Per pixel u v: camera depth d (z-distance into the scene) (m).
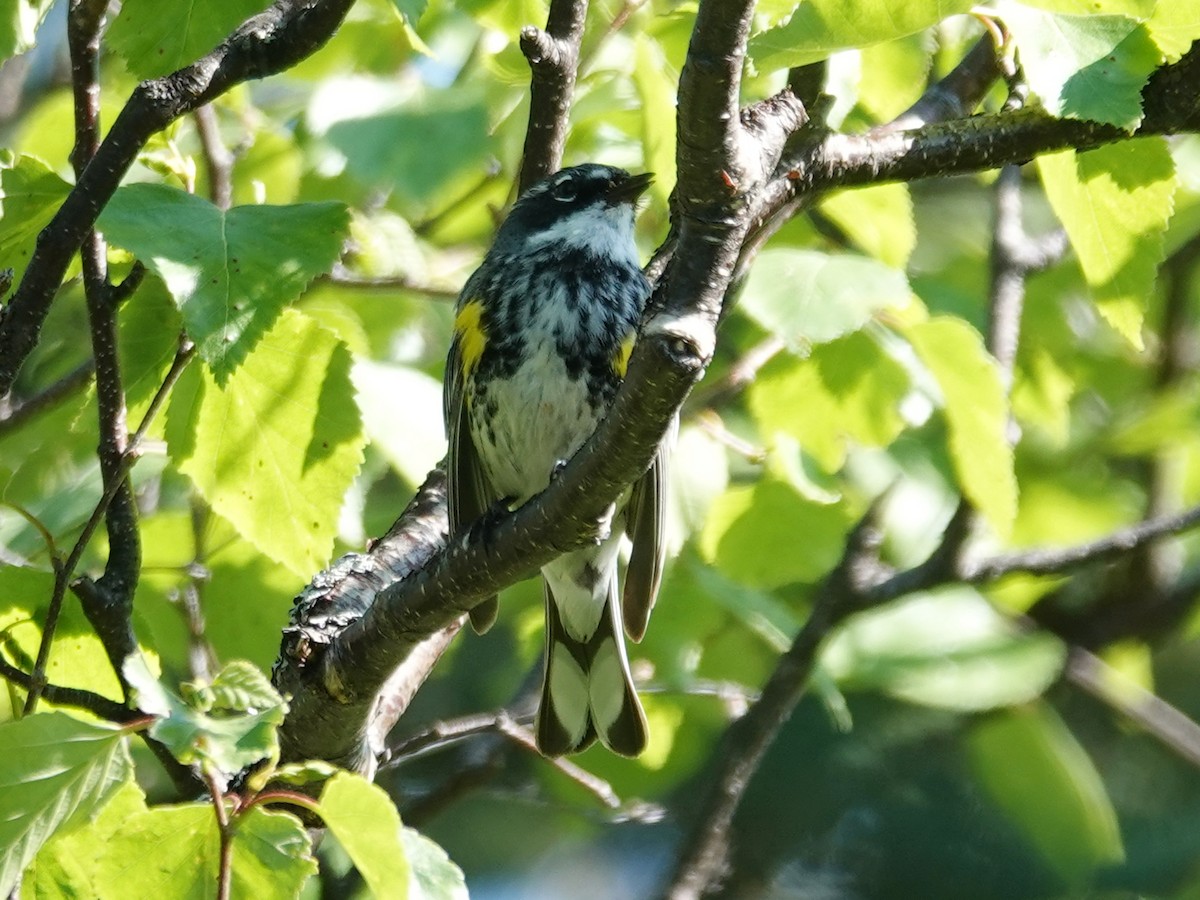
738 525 11.24
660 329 5.98
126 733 5.96
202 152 11.61
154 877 5.99
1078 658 14.43
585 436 10.01
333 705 7.38
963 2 6.36
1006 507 9.72
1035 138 6.99
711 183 5.82
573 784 12.36
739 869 14.28
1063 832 12.79
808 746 14.67
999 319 12.12
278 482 7.88
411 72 11.09
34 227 7.72
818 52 6.58
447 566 7.00
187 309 6.54
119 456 7.56
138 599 10.16
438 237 12.63
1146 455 14.76
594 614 9.65
